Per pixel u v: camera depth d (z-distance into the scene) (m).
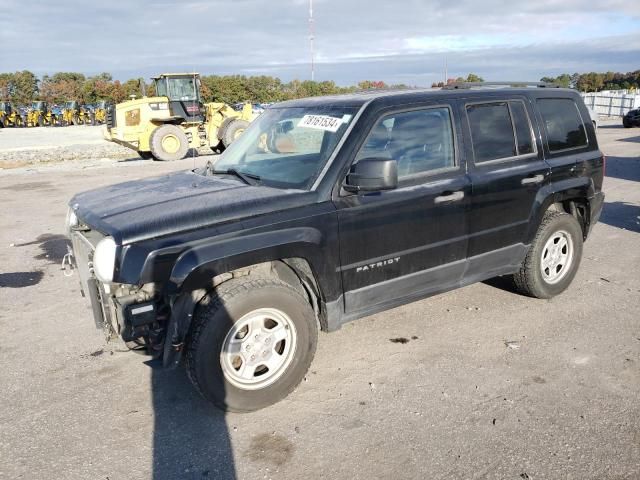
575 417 3.19
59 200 10.94
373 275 3.72
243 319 3.19
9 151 23.86
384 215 3.65
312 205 3.41
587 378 3.62
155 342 3.20
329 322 3.60
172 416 3.34
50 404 3.50
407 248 3.83
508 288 5.25
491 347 4.10
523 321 4.54
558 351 4.00
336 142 3.62
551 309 4.77
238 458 2.94
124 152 23.80
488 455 2.89
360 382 3.66
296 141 3.92
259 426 3.21
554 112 4.82
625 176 12.11
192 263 2.96
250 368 3.29
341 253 3.53
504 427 3.12
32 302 5.34
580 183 4.87
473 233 4.16
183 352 3.19
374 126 3.68
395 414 3.28
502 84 4.79
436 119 4.00
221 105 20.94
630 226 7.73
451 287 4.25
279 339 3.37
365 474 2.78
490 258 4.36
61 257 6.89
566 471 2.75
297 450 2.98
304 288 3.67
